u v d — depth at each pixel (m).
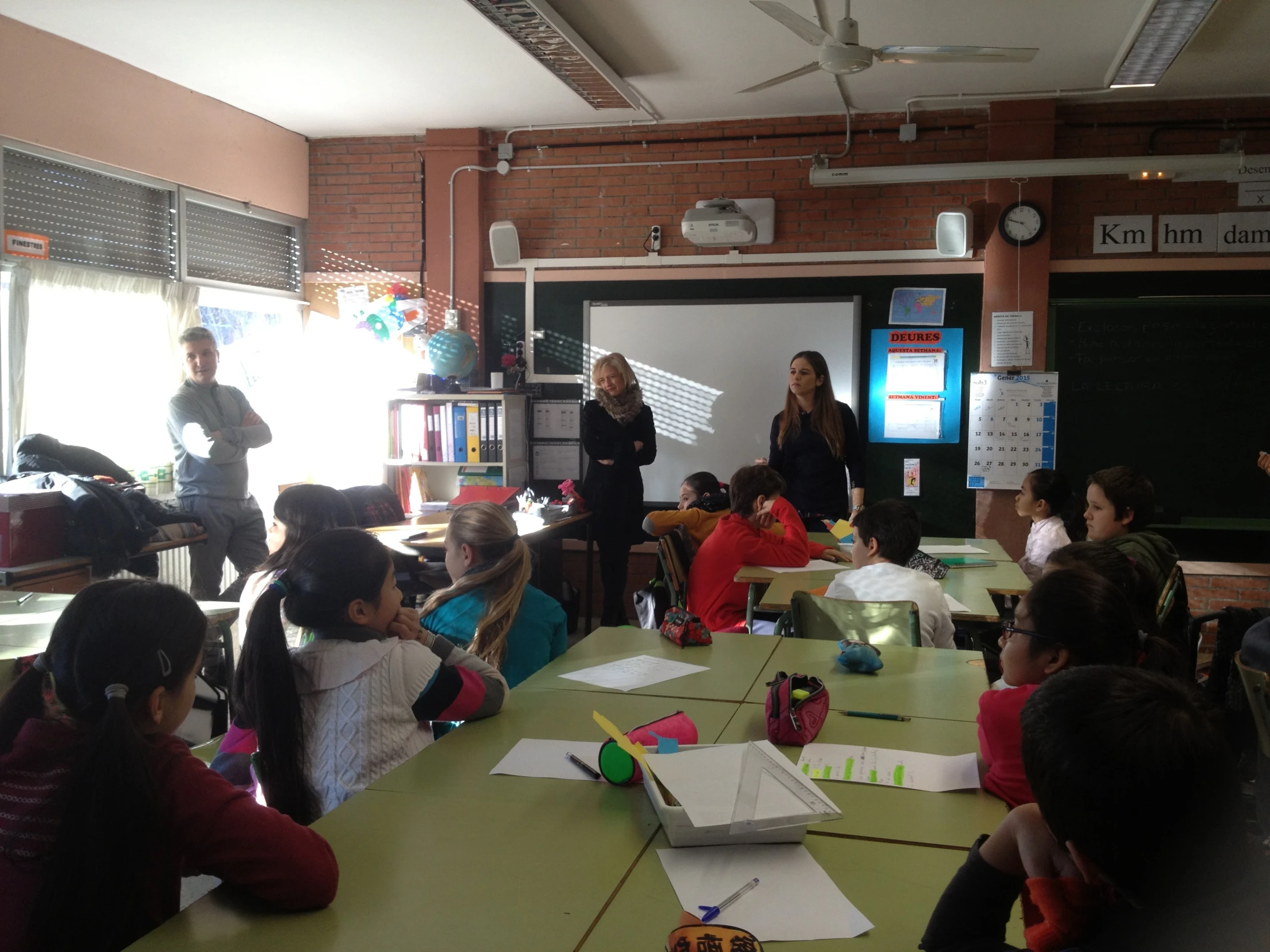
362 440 6.29
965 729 1.93
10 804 1.25
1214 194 5.39
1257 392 5.41
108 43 4.55
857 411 5.80
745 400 5.93
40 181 4.41
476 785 1.65
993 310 5.58
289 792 1.73
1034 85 5.18
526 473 6.19
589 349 6.11
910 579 2.82
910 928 1.20
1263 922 0.83
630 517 5.40
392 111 5.72
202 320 5.53
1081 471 5.60
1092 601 1.67
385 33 4.43
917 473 5.78
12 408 4.25
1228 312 5.41
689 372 6.00
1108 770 0.85
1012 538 5.65
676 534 4.00
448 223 6.16
